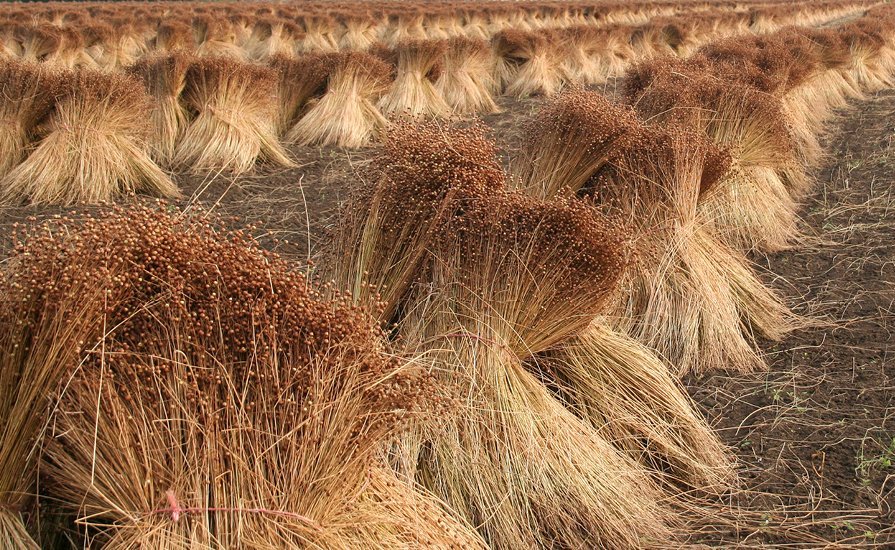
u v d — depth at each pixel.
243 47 18.14
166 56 7.99
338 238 3.84
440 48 10.77
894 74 15.96
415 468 3.01
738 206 6.02
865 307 4.96
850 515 3.15
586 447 3.27
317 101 9.49
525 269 3.35
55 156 6.60
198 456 2.20
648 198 4.77
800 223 6.68
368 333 2.54
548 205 3.44
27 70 6.75
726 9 32.25
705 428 3.70
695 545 3.02
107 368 2.20
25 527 2.22
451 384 3.23
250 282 2.40
